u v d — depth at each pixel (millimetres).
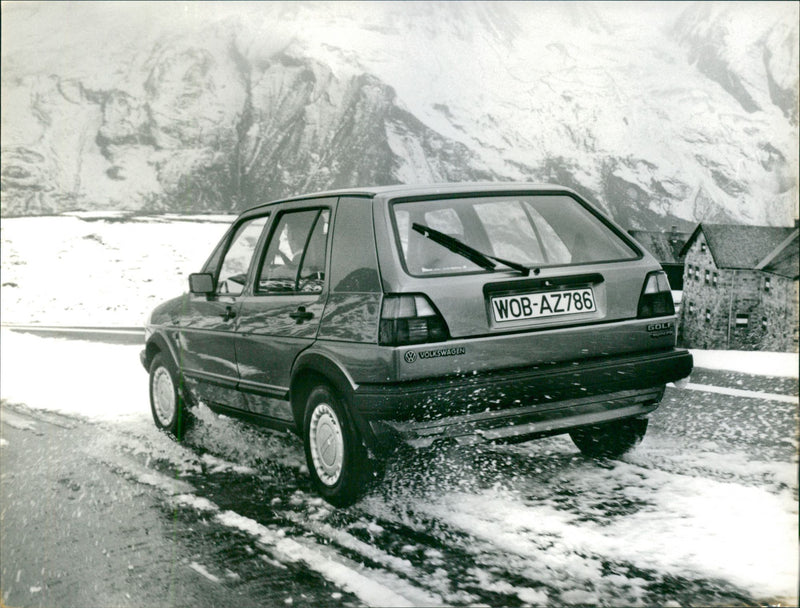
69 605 3146
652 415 5793
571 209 4484
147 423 6746
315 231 4398
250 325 4719
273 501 4309
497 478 4277
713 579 2902
